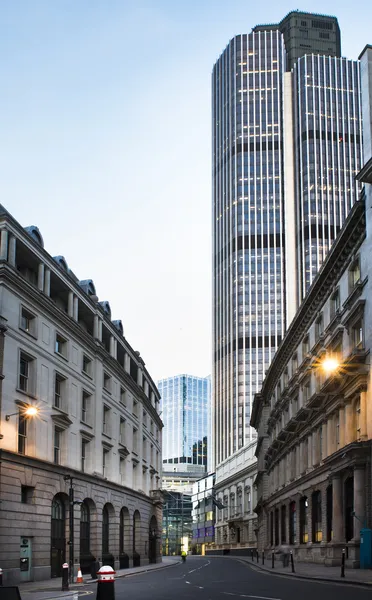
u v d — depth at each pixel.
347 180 191.88
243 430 183.12
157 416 84.44
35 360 43.62
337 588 26.03
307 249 186.75
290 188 195.75
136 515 69.25
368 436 38.81
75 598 23.70
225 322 196.75
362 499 38.28
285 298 188.50
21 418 41.75
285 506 68.62
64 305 51.84
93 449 53.78
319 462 52.16
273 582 31.94
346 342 44.16
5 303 39.97
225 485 142.62
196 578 39.34
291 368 67.50
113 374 61.62
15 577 38.00
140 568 58.84
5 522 37.69
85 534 51.66
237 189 198.00
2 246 40.50
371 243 39.69
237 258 193.62
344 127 195.62
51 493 44.12
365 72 43.31
